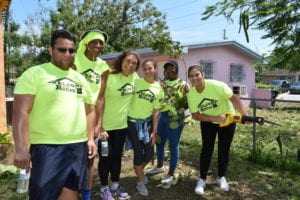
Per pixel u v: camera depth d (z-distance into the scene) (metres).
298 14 4.59
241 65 16.53
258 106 15.38
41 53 23.80
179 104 4.55
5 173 4.84
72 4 25.88
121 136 4.14
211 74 15.28
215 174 5.27
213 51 15.23
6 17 15.15
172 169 4.79
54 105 2.63
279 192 4.63
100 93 3.80
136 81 4.29
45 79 2.61
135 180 4.93
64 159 2.64
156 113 4.39
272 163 5.73
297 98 24.42
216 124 4.38
